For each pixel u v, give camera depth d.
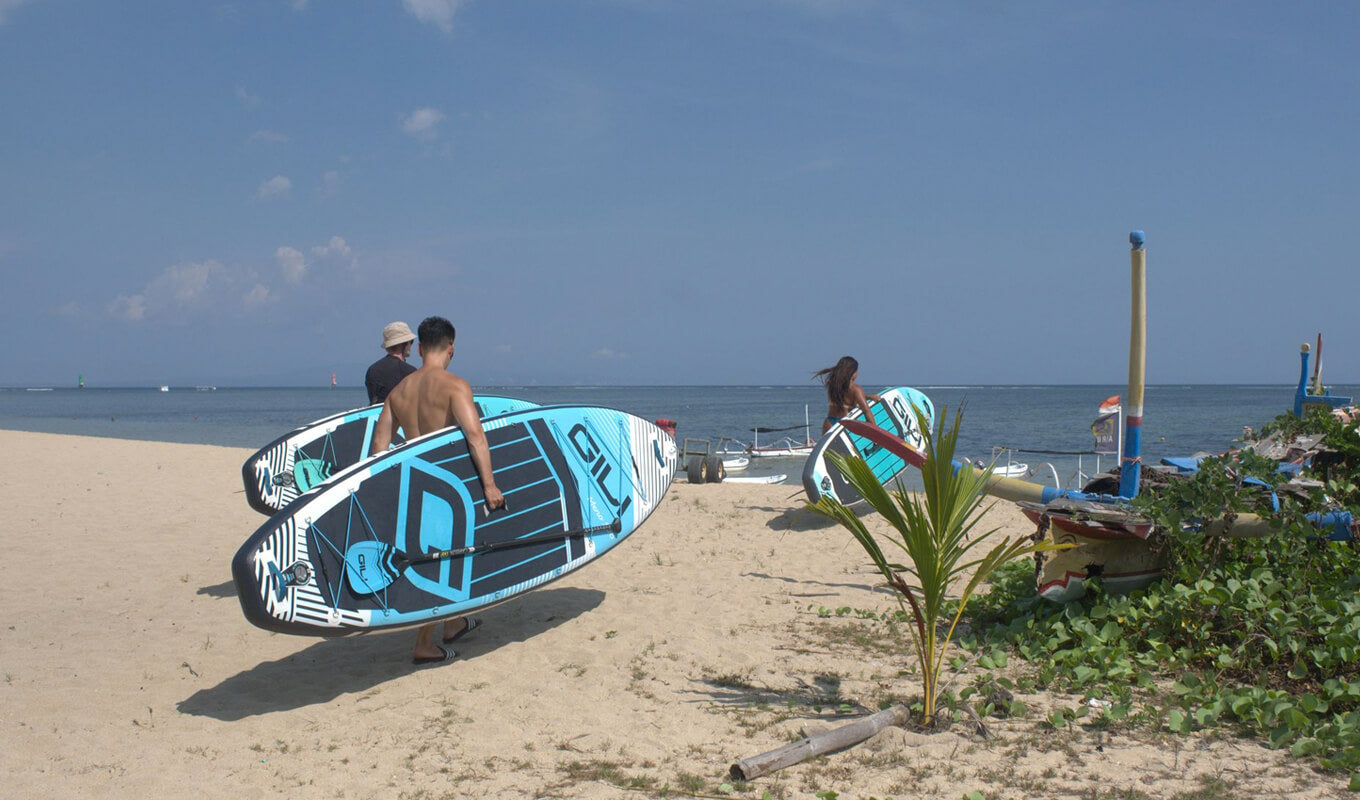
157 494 12.38
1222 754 3.60
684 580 7.05
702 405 91.19
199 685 4.73
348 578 4.37
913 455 4.64
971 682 4.52
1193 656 4.61
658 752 3.73
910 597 3.92
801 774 3.44
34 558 8.01
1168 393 148.50
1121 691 4.21
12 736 3.95
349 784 3.47
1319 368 8.08
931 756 3.60
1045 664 4.71
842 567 7.46
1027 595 5.66
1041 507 5.27
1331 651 4.28
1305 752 3.53
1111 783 3.32
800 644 5.29
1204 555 5.25
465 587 4.89
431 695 4.55
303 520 4.23
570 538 5.54
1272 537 5.09
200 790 3.42
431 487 4.80
